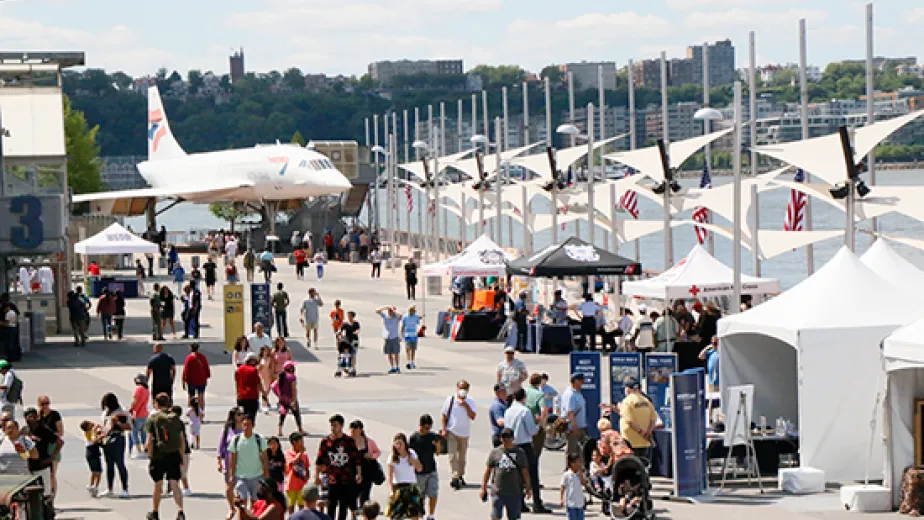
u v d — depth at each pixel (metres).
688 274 81.38
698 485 48.00
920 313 50.50
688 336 80.69
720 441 50.50
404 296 136.50
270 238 185.75
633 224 116.00
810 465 49.53
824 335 49.44
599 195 119.44
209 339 103.12
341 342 81.31
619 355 54.38
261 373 68.06
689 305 99.75
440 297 135.00
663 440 50.88
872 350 49.59
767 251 92.56
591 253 84.38
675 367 53.25
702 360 67.00
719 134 100.69
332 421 41.38
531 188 133.38
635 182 123.00
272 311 110.06
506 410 48.19
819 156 79.12
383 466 53.50
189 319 103.69
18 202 92.12
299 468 42.41
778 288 82.12
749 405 49.72
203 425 65.06
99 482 50.84
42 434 47.00
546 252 85.31
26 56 113.25
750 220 94.06
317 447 58.16
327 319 115.00
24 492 39.00
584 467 47.00
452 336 100.19
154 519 45.22
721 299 98.75
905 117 77.50
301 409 68.88
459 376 80.69
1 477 38.91
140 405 57.22
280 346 68.44
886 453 45.47
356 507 42.34
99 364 89.31
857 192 77.56
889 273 59.41
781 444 51.16
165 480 51.34
